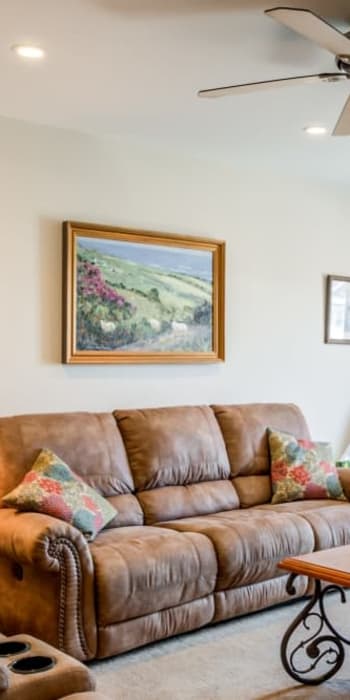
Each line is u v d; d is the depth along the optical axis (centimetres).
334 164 504
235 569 341
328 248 559
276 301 526
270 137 438
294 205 537
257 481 443
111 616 297
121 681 286
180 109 386
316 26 235
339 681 288
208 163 488
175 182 470
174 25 284
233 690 280
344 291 568
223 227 496
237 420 452
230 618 351
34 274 405
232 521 367
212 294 485
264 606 360
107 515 351
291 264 535
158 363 456
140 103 376
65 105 379
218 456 431
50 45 302
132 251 443
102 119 403
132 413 409
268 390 520
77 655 291
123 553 308
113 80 342
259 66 325
